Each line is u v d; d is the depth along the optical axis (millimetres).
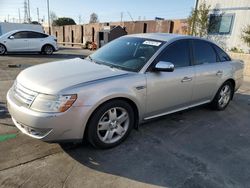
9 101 3141
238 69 5402
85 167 2959
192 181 2820
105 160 3127
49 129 2826
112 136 3412
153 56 3707
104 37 21219
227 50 13375
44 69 3492
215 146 3693
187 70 4145
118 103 3301
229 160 3318
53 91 2846
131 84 3365
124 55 3941
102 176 2816
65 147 3344
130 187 2668
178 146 3613
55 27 35719
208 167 3115
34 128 2838
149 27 19484
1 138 3465
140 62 3676
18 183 2604
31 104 2871
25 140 3455
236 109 5531
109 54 4109
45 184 2617
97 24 25625
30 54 14609
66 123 2873
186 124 4453
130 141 3650
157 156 3295
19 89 3119
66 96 2846
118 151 3357
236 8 13062
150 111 3779
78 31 29312
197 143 3750
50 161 3023
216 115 5031
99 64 3783
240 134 4184
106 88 3111
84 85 2996
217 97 5062
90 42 23328
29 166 2898
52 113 2801
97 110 3111
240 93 7121
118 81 3256
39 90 2891
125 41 4344
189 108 4520
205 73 4488
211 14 14398
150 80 3582
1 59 11500
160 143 3658
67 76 3170
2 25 21781
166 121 4520
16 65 9508
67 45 30812
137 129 3777
